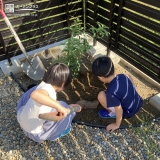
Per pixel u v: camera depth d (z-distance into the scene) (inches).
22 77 121.6
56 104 59.1
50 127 78.1
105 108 98.9
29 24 120.3
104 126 92.9
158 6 86.5
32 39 127.6
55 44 137.3
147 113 100.4
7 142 87.4
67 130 86.4
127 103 85.9
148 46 102.2
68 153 83.4
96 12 124.6
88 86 114.9
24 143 86.8
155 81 111.7
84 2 128.9
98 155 82.2
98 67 80.0
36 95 58.7
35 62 119.9
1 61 125.1
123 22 109.3
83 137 88.7
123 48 119.3
